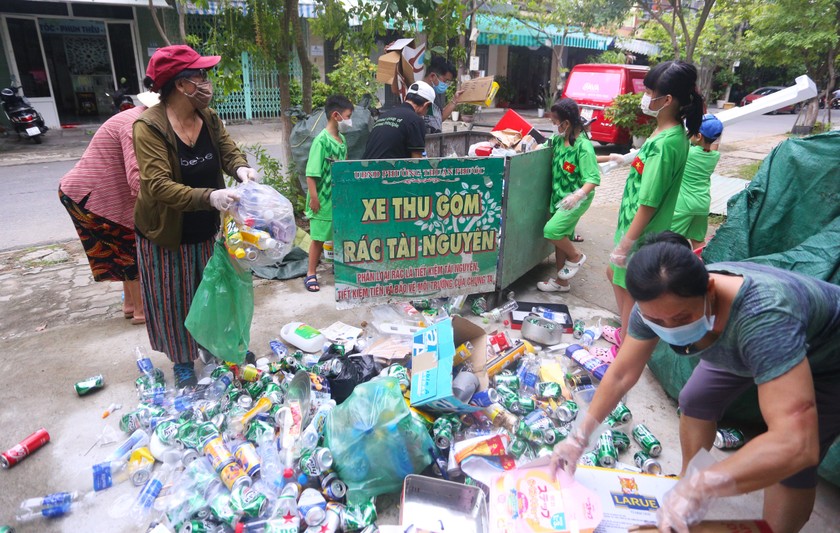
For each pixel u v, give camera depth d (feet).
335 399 9.34
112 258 12.14
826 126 46.60
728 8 43.78
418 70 18.66
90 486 7.90
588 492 6.16
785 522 6.30
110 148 11.28
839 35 38.09
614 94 37.37
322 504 7.03
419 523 6.80
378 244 11.72
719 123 13.50
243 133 44.42
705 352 5.47
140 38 48.34
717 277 5.07
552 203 14.69
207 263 9.07
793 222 9.57
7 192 25.73
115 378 10.57
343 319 13.04
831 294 5.38
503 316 13.01
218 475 7.53
